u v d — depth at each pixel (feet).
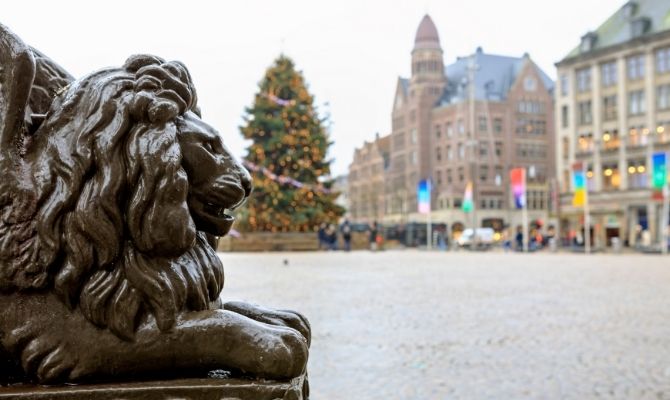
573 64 189.67
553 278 45.85
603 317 23.73
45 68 4.84
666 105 170.81
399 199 248.11
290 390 3.79
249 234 96.99
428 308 25.95
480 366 14.78
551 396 12.13
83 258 3.83
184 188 3.93
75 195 3.86
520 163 258.16
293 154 95.14
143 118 3.96
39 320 3.86
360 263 64.80
